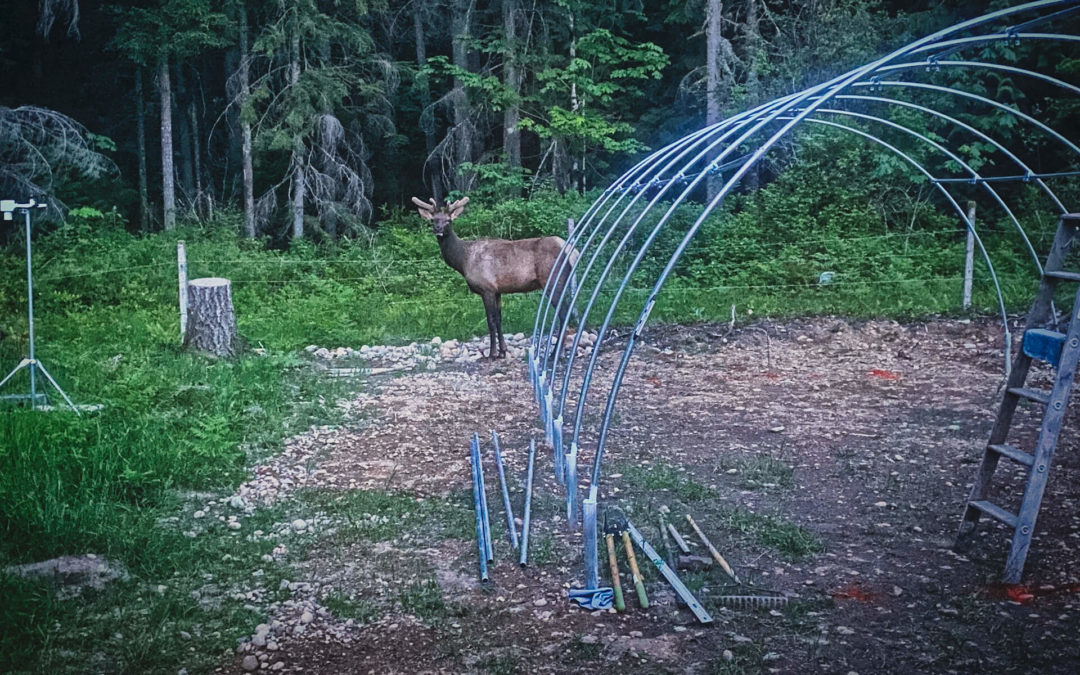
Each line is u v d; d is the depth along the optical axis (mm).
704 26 19031
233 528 5750
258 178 23047
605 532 5492
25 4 23109
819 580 4938
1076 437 7652
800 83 17438
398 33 24406
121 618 4492
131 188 23328
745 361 11055
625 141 19844
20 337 11641
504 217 17719
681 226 16594
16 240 17688
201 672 4059
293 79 18969
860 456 7207
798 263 15016
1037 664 4000
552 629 4434
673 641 4289
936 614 4512
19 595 4469
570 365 6281
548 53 20125
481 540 5410
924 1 19688
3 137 17688
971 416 8398
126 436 6902
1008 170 18406
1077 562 5082
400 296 14828
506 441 7715
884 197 17266
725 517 5871
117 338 11719
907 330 12203
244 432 7715
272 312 13414
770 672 3977
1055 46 16891
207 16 18734
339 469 6957
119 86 24766
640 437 7848
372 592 4855
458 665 4105
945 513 5941
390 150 23188
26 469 6125
